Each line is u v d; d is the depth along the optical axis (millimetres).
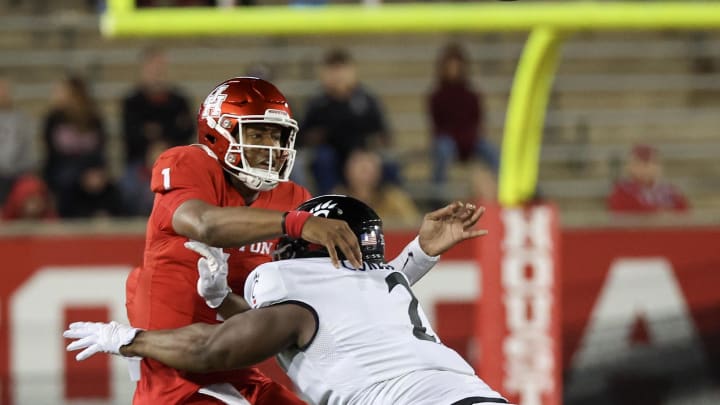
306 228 11633
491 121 35188
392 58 36438
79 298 21906
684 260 22578
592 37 38281
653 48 38281
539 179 34188
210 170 13227
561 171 34531
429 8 18312
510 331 19688
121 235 22000
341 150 27594
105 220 27484
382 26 18328
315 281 12453
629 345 22406
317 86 33594
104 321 21984
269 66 34375
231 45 36219
